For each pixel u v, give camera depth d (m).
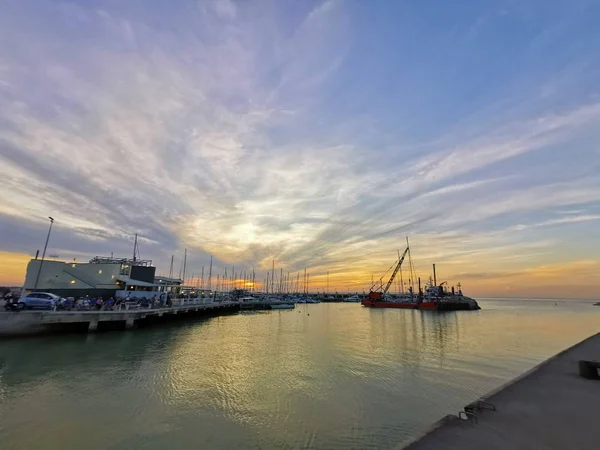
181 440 12.07
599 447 6.83
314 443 12.09
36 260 46.62
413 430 13.26
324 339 38.41
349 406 15.82
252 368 22.94
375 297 123.44
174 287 75.44
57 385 17.28
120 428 12.80
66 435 12.05
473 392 18.14
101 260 56.47
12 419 13.11
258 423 13.73
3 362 21.47
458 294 129.12
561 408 9.28
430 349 31.98
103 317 34.38
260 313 87.56
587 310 126.88
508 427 7.89
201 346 31.11
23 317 29.92
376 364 24.81
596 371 12.93
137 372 20.28
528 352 30.86
